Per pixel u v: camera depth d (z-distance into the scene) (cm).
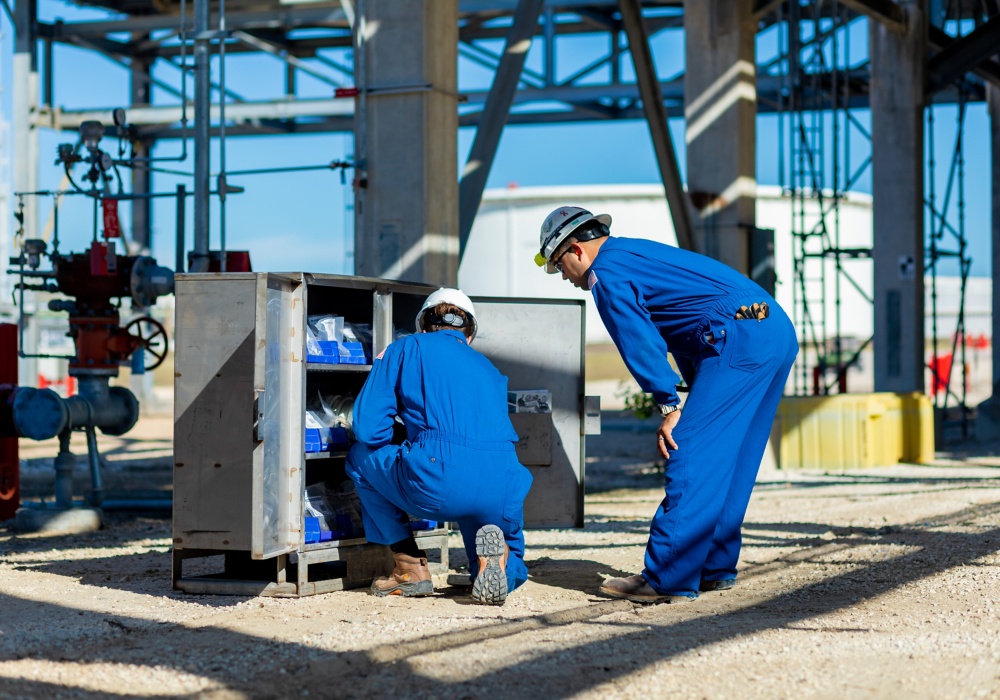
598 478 1284
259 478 515
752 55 1515
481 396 521
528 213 3519
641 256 535
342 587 568
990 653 409
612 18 2456
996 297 2109
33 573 632
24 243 872
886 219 1761
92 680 386
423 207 987
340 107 2423
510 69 1141
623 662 402
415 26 989
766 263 1523
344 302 651
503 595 513
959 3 2009
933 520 797
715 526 546
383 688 375
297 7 2255
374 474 527
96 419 865
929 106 1936
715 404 525
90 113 2362
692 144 1511
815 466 1340
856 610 496
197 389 545
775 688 369
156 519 912
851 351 3541
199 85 985
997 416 1880
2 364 885
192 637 453
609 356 3412
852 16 2094
